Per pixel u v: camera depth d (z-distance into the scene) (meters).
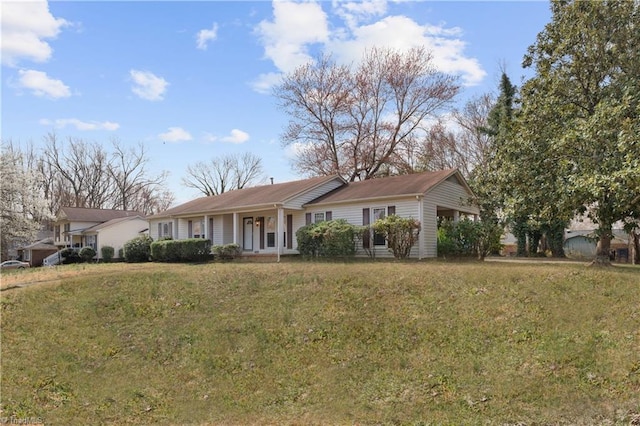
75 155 53.47
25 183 30.66
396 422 5.42
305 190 20.67
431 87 32.31
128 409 6.27
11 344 8.59
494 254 26.16
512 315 8.30
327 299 10.08
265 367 7.44
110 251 32.78
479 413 5.42
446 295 9.61
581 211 12.34
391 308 9.25
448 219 19.91
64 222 43.75
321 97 33.53
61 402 6.49
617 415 4.97
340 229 17.59
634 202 11.11
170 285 12.09
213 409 6.20
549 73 13.14
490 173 15.58
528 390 5.82
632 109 10.90
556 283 9.63
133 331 9.23
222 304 10.47
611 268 11.62
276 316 9.41
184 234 26.45
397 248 16.70
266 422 5.72
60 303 10.83
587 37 12.60
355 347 7.84
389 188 19.06
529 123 13.11
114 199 56.03
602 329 7.25
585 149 11.69
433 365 6.88
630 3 12.14
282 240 20.14
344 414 5.75
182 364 7.73
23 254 46.94
